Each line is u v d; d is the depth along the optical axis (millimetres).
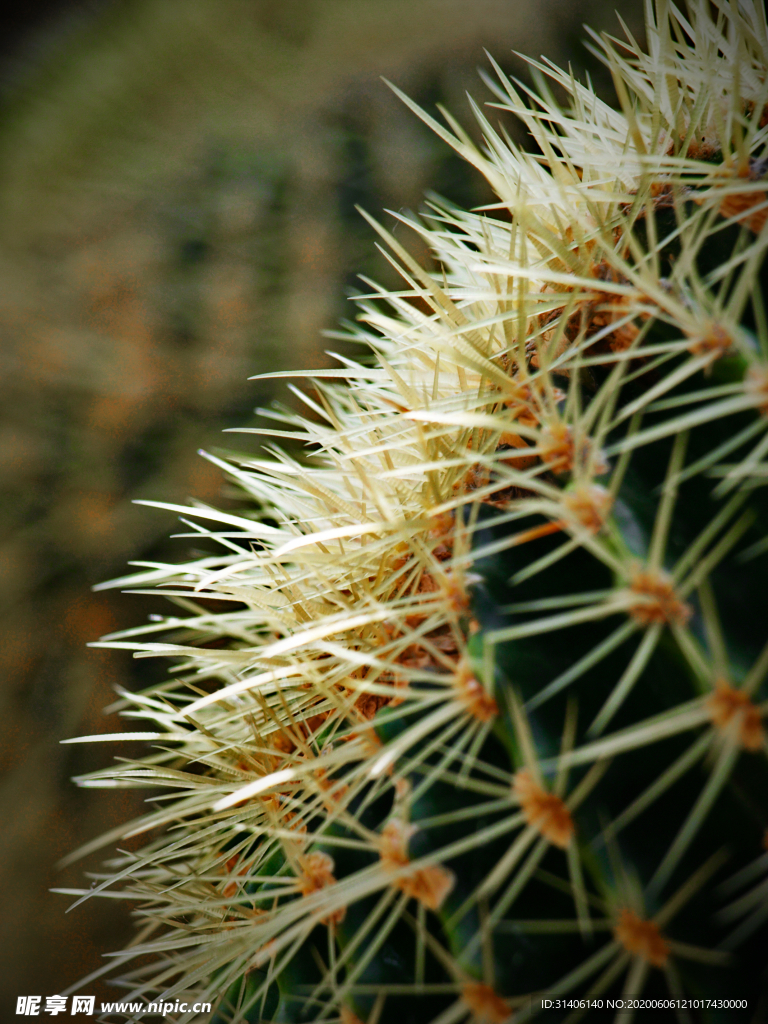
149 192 773
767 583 208
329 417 265
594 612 208
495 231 273
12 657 591
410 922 218
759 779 202
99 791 565
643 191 232
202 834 254
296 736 246
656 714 208
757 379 211
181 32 931
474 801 218
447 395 258
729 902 202
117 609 598
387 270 595
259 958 225
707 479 214
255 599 255
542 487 218
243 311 626
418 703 224
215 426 603
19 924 525
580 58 618
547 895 210
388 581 239
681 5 378
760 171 229
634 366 226
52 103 1019
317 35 853
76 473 627
